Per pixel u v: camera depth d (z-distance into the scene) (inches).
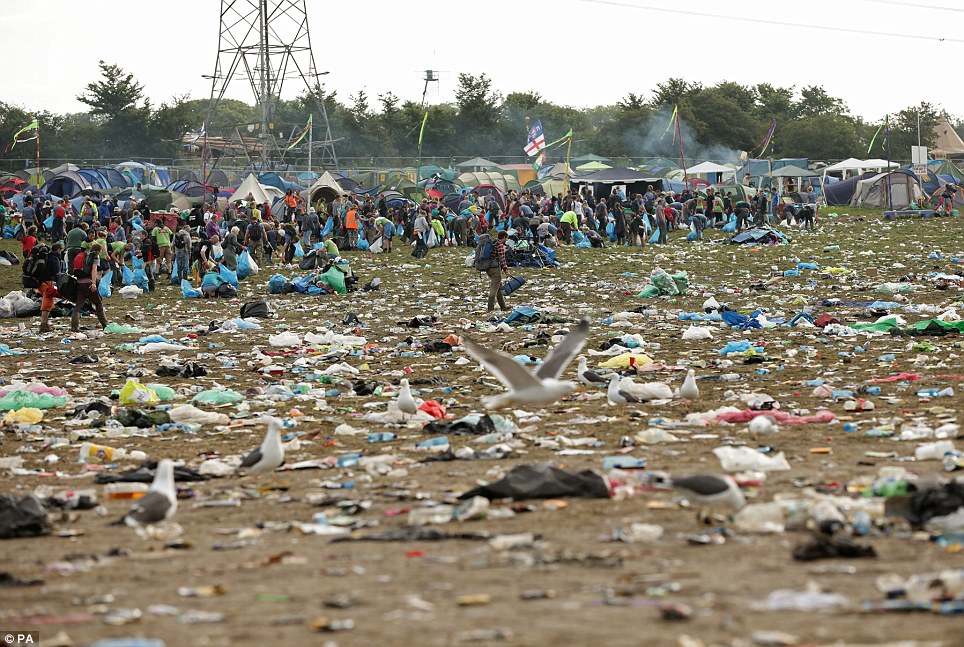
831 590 494.9
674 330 1793.8
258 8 6210.6
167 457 940.6
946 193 5007.4
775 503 655.8
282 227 3427.7
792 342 1592.0
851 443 898.1
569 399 1172.5
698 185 5546.3
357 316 2090.3
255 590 531.8
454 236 3961.6
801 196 4704.7
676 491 698.8
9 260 3196.4
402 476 831.1
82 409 1170.0
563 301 2310.5
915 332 1625.2
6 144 7849.4
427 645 428.5
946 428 912.3
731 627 438.9
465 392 1267.2
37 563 604.1
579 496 724.0
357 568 566.3
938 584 477.4
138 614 486.9
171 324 2057.1
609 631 438.3
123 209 4249.5
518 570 551.5
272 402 1217.4
